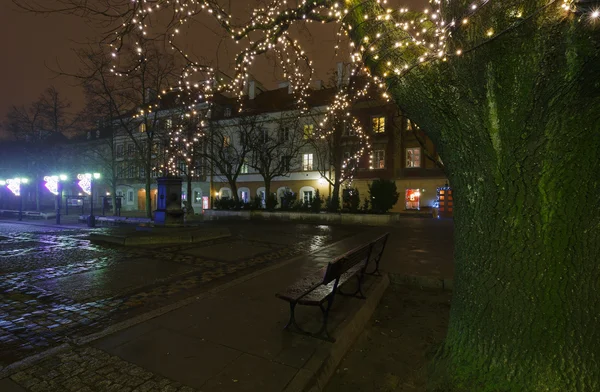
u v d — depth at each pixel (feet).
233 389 8.76
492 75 7.22
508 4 6.78
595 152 6.96
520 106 7.04
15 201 122.11
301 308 14.84
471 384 7.93
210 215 75.72
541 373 7.23
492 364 7.78
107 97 63.87
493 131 7.52
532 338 7.39
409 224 56.80
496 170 7.62
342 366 11.01
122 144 117.29
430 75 7.98
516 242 7.52
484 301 8.04
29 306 15.57
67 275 21.20
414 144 87.76
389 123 86.17
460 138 8.07
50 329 13.06
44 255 27.99
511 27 6.49
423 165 86.63
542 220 7.28
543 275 7.32
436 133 8.57
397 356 11.65
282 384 9.01
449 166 8.66
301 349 10.98
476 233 8.20
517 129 7.19
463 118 7.86
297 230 48.47
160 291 17.94
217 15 12.66
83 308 15.35
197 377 9.31
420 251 29.78
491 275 7.89
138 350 10.83
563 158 6.99
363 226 54.19
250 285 18.54
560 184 7.11
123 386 8.86
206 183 112.37
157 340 11.56
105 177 111.86
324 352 10.80
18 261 25.54
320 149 84.64
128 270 22.59
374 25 8.61
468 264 8.43
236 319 13.53
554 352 7.20
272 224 58.29
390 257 26.89
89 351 10.73
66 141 124.06
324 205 85.92
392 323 14.65
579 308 7.15
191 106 62.64
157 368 9.75
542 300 7.33
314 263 24.72
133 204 129.08
